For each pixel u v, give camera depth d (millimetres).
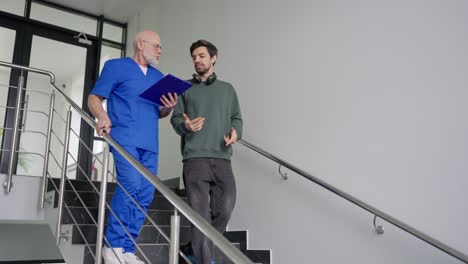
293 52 2779
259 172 2885
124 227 1661
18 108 2756
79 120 4770
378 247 2080
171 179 3932
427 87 1985
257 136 2951
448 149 1862
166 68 4391
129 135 1902
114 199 1863
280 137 2766
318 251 2389
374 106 2215
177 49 4211
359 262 2160
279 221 2672
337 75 2451
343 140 2350
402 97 2088
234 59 3307
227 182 1895
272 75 2916
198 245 1788
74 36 4996
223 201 1877
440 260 1823
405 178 2016
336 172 2359
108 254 1783
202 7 3855
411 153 2008
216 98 1979
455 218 1799
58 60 4828
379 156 2150
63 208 2379
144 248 2201
